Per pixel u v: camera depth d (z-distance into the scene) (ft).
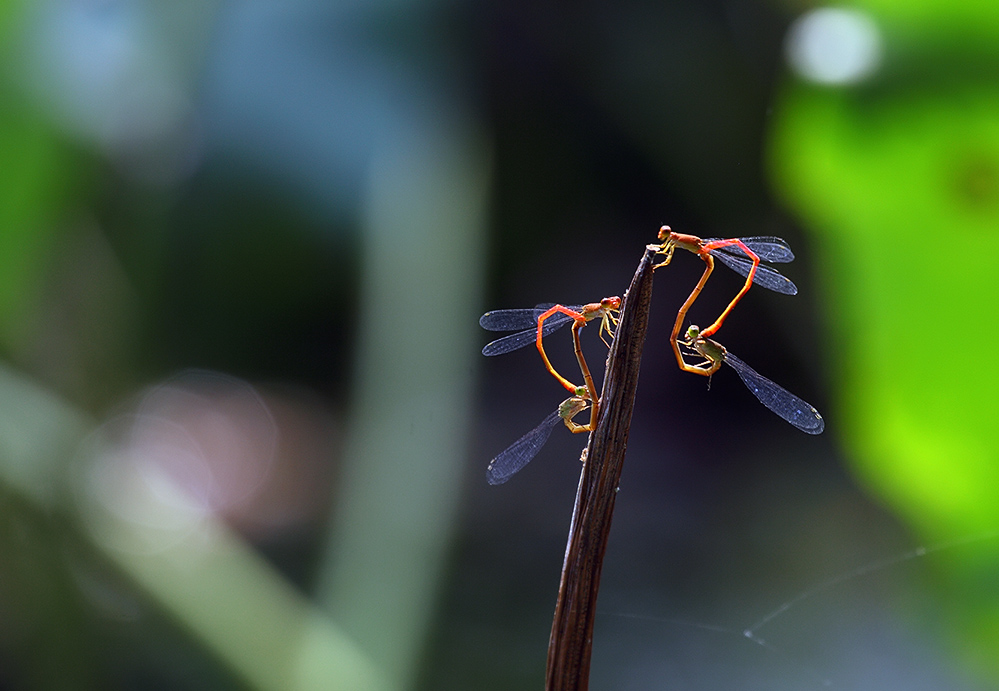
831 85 2.30
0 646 2.47
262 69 2.59
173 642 2.41
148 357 2.60
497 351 2.33
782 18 3.46
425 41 2.61
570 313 2.27
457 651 3.04
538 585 3.45
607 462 2.08
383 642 2.43
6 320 2.47
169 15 2.53
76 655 2.45
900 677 2.58
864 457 2.36
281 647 2.42
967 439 2.33
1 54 2.40
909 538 3.55
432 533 2.48
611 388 2.08
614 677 3.05
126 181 2.53
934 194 2.30
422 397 2.51
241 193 2.58
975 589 2.38
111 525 2.43
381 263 2.54
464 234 2.56
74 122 2.43
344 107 2.59
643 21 3.65
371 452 2.49
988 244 2.29
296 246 2.89
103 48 2.48
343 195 2.58
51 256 2.47
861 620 2.96
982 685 2.43
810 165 2.31
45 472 2.44
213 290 3.20
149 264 2.57
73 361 2.52
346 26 2.61
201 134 2.56
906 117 2.29
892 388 2.33
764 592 3.40
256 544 3.55
